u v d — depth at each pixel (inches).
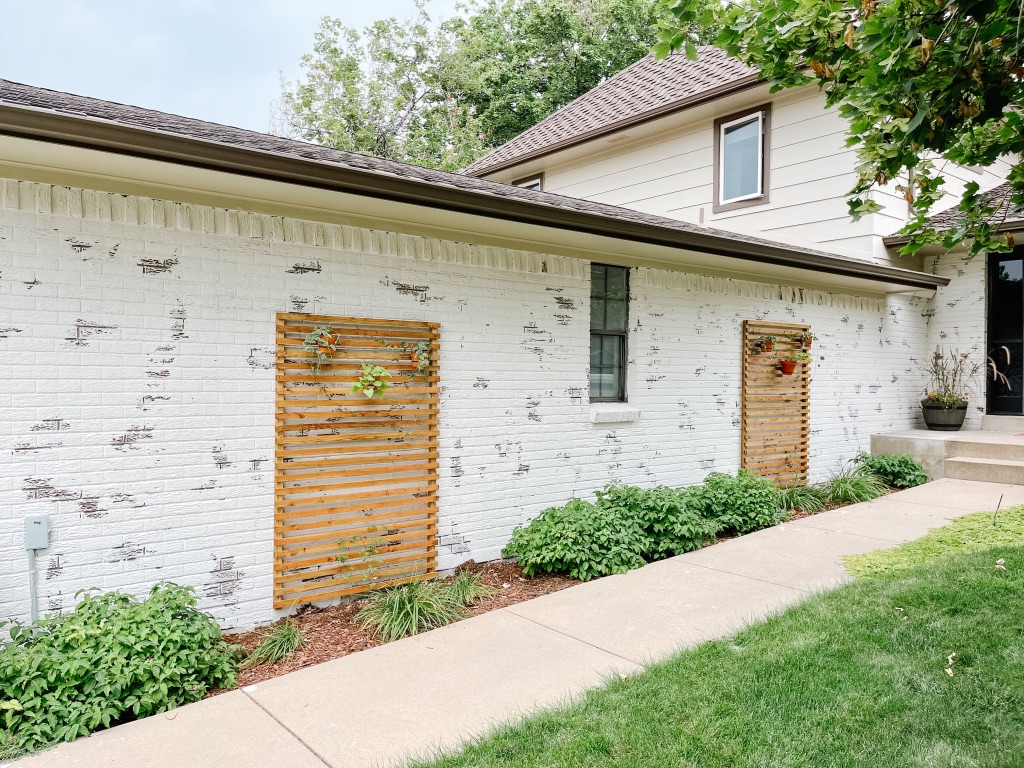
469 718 123.4
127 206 161.8
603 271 268.5
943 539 229.1
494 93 975.0
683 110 424.8
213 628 152.3
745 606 177.5
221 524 175.5
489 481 229.1
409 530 209.3
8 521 148.7
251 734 119.6
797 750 109.5
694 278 297.3
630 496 243.6
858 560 213.0
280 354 183.5
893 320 405.1
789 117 395.5
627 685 132.0
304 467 188.2
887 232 381.4
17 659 126.0
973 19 118.6
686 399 294.7
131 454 163.0
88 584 157.4
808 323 351.9
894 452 375.2
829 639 150.2
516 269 235.5
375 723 122.6
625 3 906.1
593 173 514.3
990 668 135.0
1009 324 401.1
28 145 136.6
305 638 171.3
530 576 214.7
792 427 340.2
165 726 123.0
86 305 157.2
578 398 254.7
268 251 182.4
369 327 199.5
